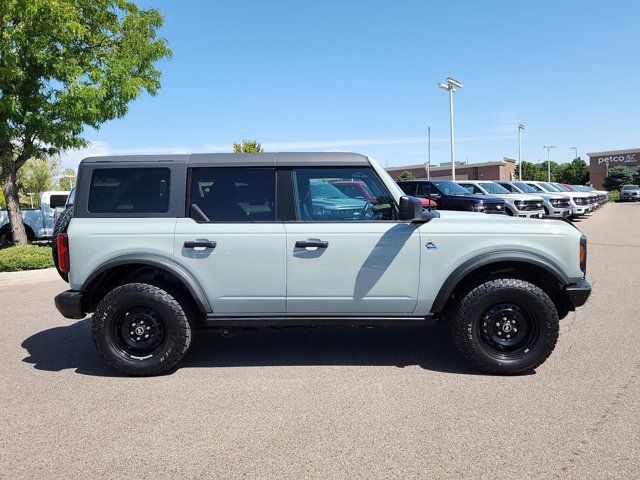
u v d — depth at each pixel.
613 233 17.62
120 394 4.37
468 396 4.16
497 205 15.87
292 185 4.75
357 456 3.27
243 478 3.05
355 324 4.76
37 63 10.72
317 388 4.41
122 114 12.46
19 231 12.43
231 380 4.64
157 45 12.59
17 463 3.27
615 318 6.43
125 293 4.67
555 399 4.07
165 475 3.10
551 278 4.79
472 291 4.57
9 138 11.27
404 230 4.63
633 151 76.94
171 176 4.77
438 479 2.99
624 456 3.20
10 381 4.73
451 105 34.53
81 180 4.81
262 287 4.68
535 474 3.02
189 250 4.67
